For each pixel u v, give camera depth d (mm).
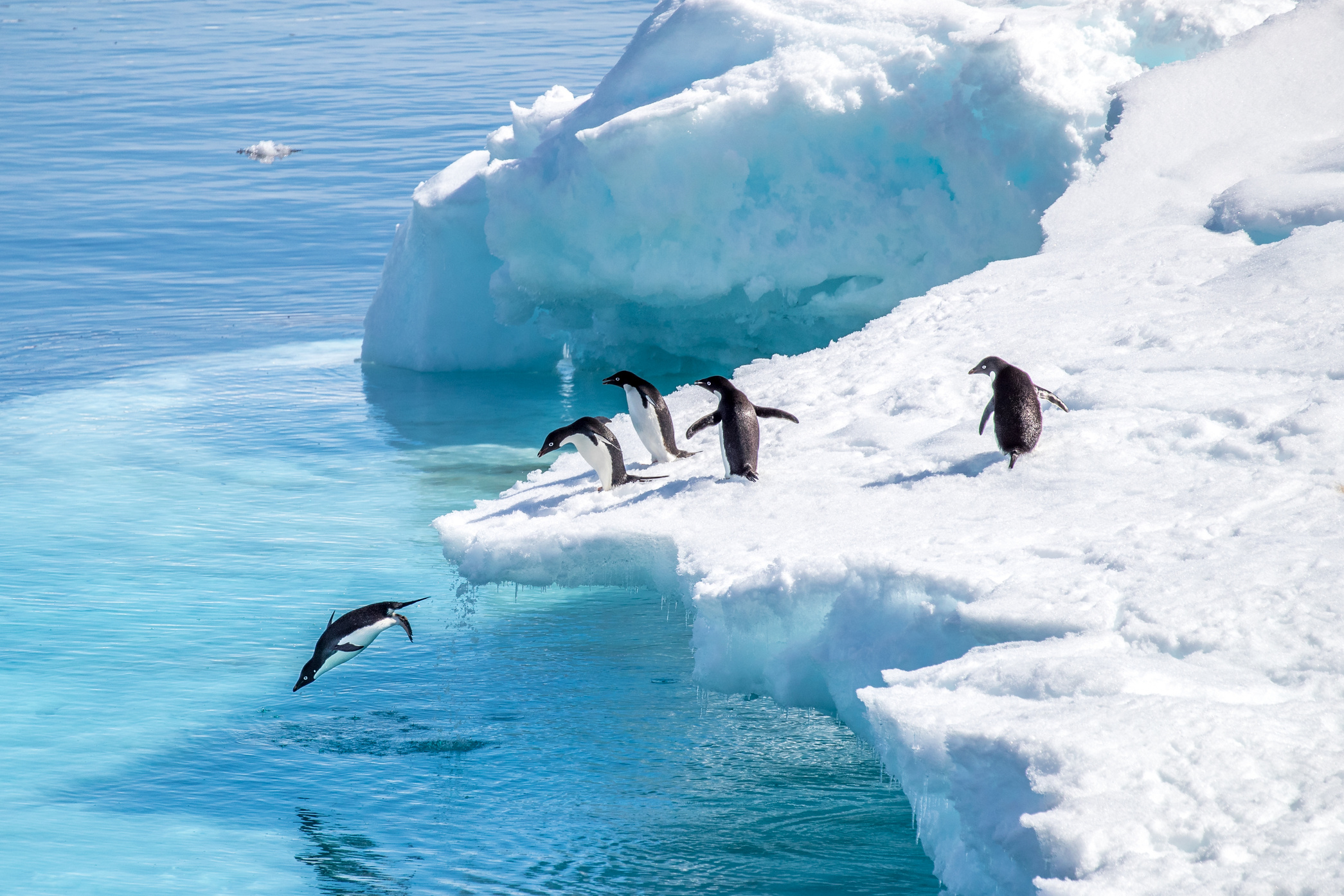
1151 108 31609
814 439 20688
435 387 39125
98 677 19672
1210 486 15266
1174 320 21781
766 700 18062
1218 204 28047
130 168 78875
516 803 15422
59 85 113000
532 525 19703
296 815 15328
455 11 181500
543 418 35594
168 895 13562
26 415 35719
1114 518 14781
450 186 40188
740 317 37875
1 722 18047
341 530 26766
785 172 34906
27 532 26641
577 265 37219
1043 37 33469
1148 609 11914
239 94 107625
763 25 36344
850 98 33938
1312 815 8711
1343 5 33406
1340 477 14938
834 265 35219
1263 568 12477
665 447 21719
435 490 29406
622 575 18578
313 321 47656
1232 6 34594
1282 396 17656
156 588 23547
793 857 13953
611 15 172250
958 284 27266
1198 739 9578
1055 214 30047
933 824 11812
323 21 167875
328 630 17734
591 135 34312
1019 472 16859
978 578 13484
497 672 19469
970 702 11078
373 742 17250
